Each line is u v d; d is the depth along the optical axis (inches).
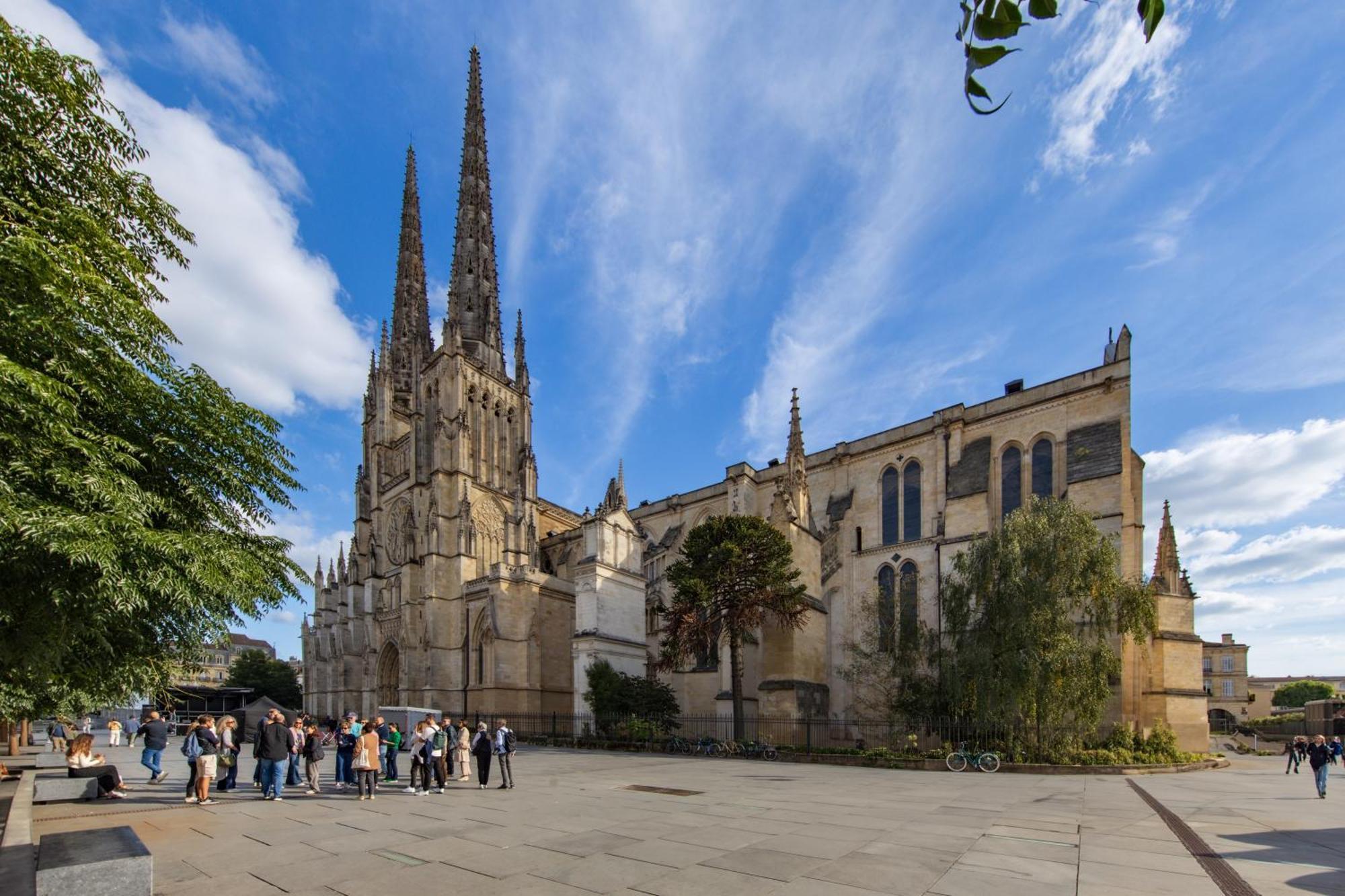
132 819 737.6
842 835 633.0
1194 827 684.1
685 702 2202.3
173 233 563.2
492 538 3216.0
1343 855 562.3
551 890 456.8
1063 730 1316.4
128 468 506.9
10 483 409.1
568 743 1939.0
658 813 760.3
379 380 3678.6
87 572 467.5
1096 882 470.3
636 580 2277.3
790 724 1722.4
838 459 2393.0
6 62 444.1
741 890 452.4
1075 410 1914.4
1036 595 1336.1
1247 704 4279.0
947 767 1275.8
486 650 2650.1
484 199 3905.0
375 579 3287.4
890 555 2171.5
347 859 547.2
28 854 412.8
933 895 439.8
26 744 2021.4
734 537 1706.4
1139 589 1418.6
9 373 368.2
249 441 587.5
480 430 3299.7
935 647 1612.9
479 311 3651.6
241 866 527.8
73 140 492.1
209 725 866.8
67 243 452.1
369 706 3120.1
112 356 474.0
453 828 674.8
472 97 4023.1
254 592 582.9
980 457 2036.2
